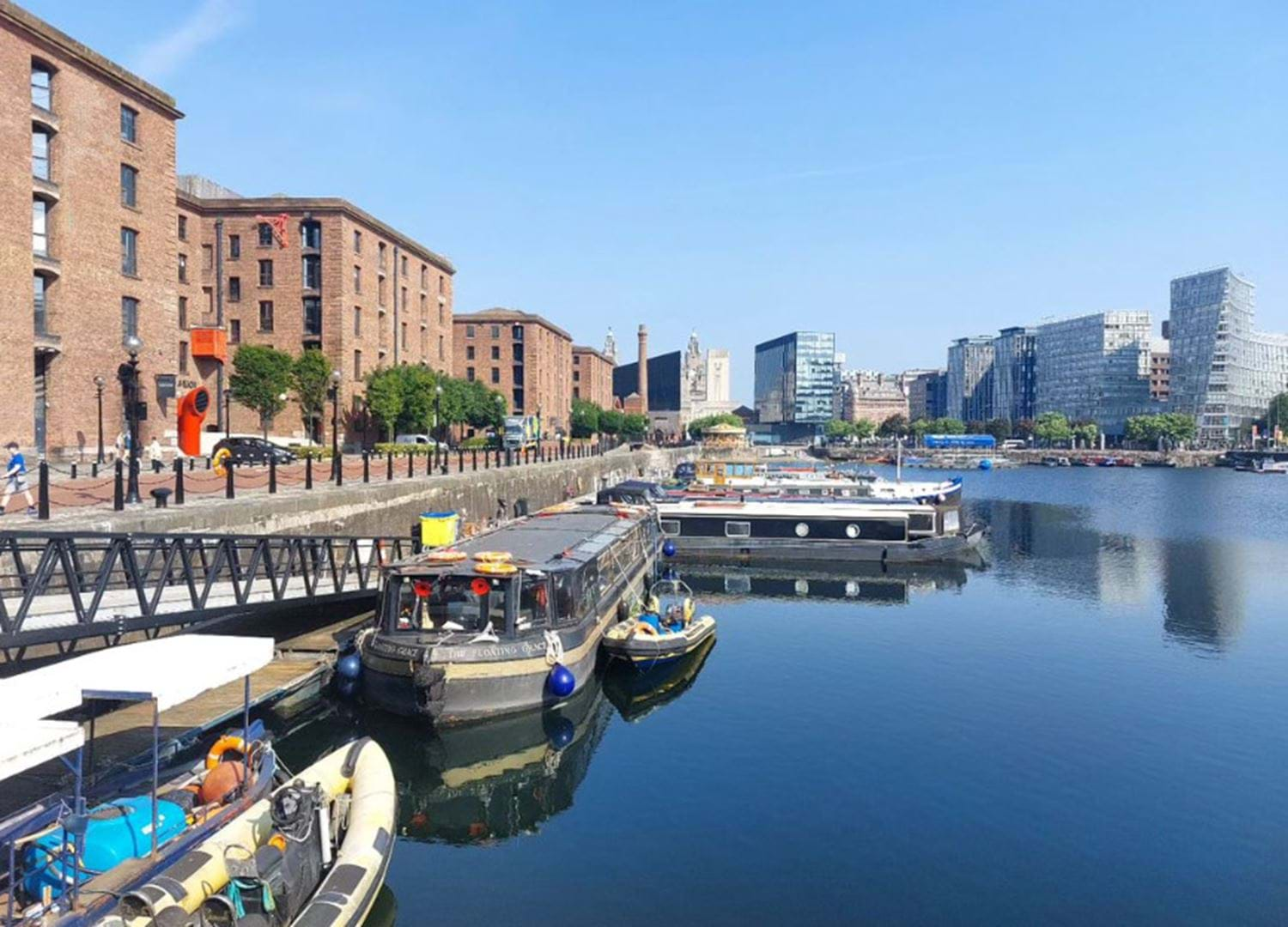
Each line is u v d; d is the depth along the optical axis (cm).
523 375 11012
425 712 1717
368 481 3478
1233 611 3256
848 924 1168
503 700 1781
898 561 4450
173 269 4478
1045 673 2391
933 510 4612
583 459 7131
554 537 2562
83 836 905
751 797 1563
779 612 3259
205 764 1232
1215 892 1265
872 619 3127
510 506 4938
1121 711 2061
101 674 1026
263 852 1036
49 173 3719
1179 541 5375
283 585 2034
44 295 3725
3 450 3397
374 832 1159
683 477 7462
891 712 2048
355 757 1375
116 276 4056
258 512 2527
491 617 1875
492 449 7262
